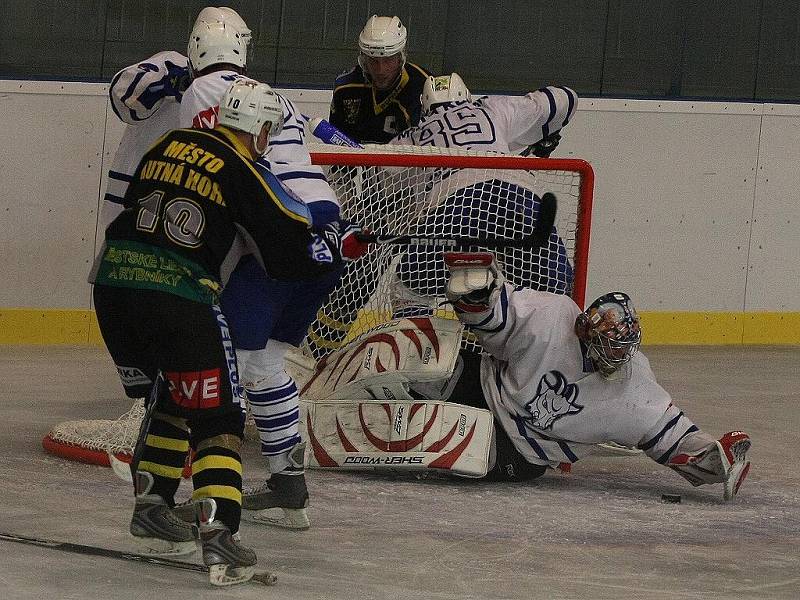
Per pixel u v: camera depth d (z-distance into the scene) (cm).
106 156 2322
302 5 2525
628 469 1565
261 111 1022
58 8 2353
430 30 2611
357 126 1844
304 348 1581
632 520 1305
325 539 1160
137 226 991
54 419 1667
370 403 1405
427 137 1625
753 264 2728
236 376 999
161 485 1045
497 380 1405
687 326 2697
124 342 1038
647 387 1381
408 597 993
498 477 1421
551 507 1338
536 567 1107
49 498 1250
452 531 1216
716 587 1079
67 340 2327
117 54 2398
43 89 2278
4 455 1433
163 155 1003
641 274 2661
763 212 2720
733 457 1375
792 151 2722
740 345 2728
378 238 1301
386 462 1380
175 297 979
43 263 2306
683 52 2712
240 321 1099
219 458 984
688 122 2653
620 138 2625
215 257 986
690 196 2672
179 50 2430
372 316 1564
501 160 1516
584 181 1537
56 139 2295
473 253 1318
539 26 2652
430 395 1431
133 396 1135
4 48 2330
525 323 1351
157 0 2411
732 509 1380
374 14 2566
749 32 2750
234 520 984
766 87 2773
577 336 1359
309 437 1423
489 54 2641
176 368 979
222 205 981
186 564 1041
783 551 1216
